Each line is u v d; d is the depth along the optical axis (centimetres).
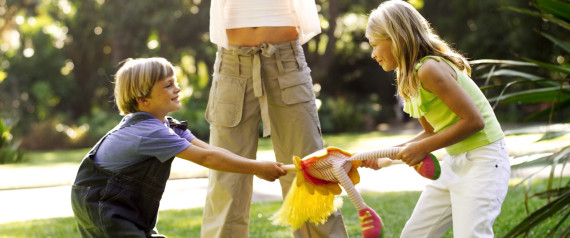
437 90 291
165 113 312
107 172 294
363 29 2773
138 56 2450
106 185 293
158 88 303
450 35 2516
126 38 2378
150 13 2364
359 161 304
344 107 2367
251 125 379
